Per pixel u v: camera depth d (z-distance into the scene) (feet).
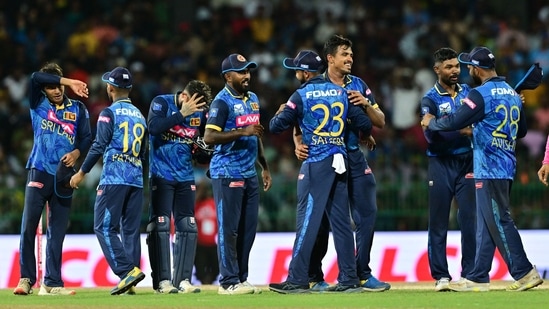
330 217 119.85
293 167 218.59
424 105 123.85
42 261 160.56
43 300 116.57
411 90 248.52
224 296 116.98
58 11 268.62
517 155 204.03
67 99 129.80
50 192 128.06
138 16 268.82
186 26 268.41
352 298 109.70
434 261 123.24
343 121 118.93
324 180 117.91
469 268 123.13
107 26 263.29
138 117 127.44
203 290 136.46
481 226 118.62
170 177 128.67
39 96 128.06
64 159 127.54
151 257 128.67
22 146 229.66
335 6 280.31
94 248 179.11
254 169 124.77
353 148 122.83
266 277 183.01
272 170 216.33
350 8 280.10
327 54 122.21
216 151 123.34
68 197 128.98
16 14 266.77
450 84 124.06
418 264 183.21
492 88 117.60
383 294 115.75
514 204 195.83
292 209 194.80
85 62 251.60
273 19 274.77
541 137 237.45
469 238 123.03
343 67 121.29
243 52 263.49
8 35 256.93
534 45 273.33
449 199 123.24
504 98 117.60
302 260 118.62
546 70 264.52
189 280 129.39
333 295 114.42
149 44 263.29
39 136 127.85
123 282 122.83
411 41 267.18
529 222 194.70
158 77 253.03
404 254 183.32
